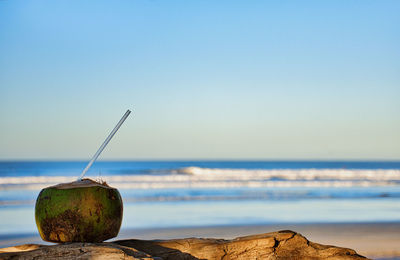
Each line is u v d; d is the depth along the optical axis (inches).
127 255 112.0
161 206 611.2
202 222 468.8
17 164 3142.2
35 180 1109.7
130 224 452.1
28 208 593.6
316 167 3002.0
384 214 543.2
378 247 332.5
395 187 998.4
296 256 129.3
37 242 362.6
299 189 913.5
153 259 113.5
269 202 667.4
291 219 494.3
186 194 786.2
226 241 136.6
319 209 588.7
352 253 131.1
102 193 125.6
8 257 110.2
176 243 135.4
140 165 3107.8
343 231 410.6
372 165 3368.6
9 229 428.5
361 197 759.7
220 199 706.2
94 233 124.0
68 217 122.0
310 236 383.6
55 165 2915.8
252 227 435.2
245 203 652.1
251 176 1285.7
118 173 1540.4
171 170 1561.3
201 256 131.8
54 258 111.0
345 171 1451.8
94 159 131.9
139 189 879.7
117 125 133.0
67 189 124.1
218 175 1283.2
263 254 129.6
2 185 965.2
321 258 128.7
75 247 113.3
